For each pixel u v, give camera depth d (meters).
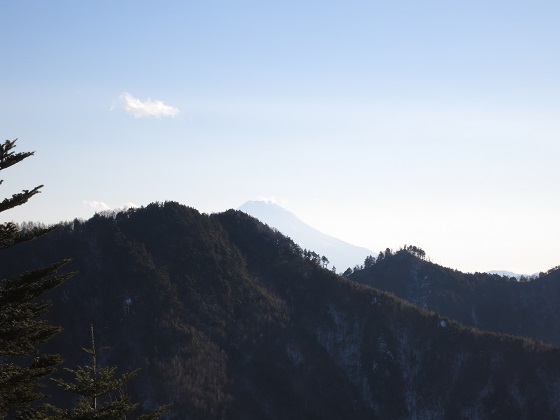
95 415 32.66
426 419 164.75
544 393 163.88
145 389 135.88
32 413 29.81
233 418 138.25
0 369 27.39
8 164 25.45
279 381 157.12
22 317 27.19
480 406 165.00
